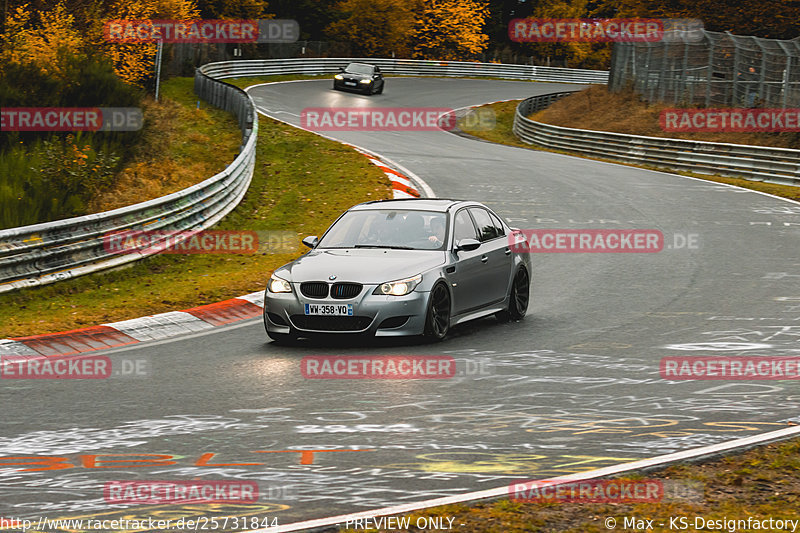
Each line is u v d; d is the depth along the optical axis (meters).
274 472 13.40
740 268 34.78
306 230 43.84
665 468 13.22
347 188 54.25
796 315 26.58
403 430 15.75
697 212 49.12
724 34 90.75
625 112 100.62
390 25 167.00
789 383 19.05
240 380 19.78
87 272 32.69
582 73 177.62
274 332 23.27
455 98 125.88
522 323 26.34
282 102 102.56
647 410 17.03
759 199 54.06
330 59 142.12
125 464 13.89
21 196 41.34
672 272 34.25
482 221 26.84
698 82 94.06
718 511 11.38
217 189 44.41
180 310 28.14
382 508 11.76
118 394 18.69
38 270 31.08
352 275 22.92
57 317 27.05
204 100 94.19
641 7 118.12
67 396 18.56
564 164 70.88
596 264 36.16
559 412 16.92
